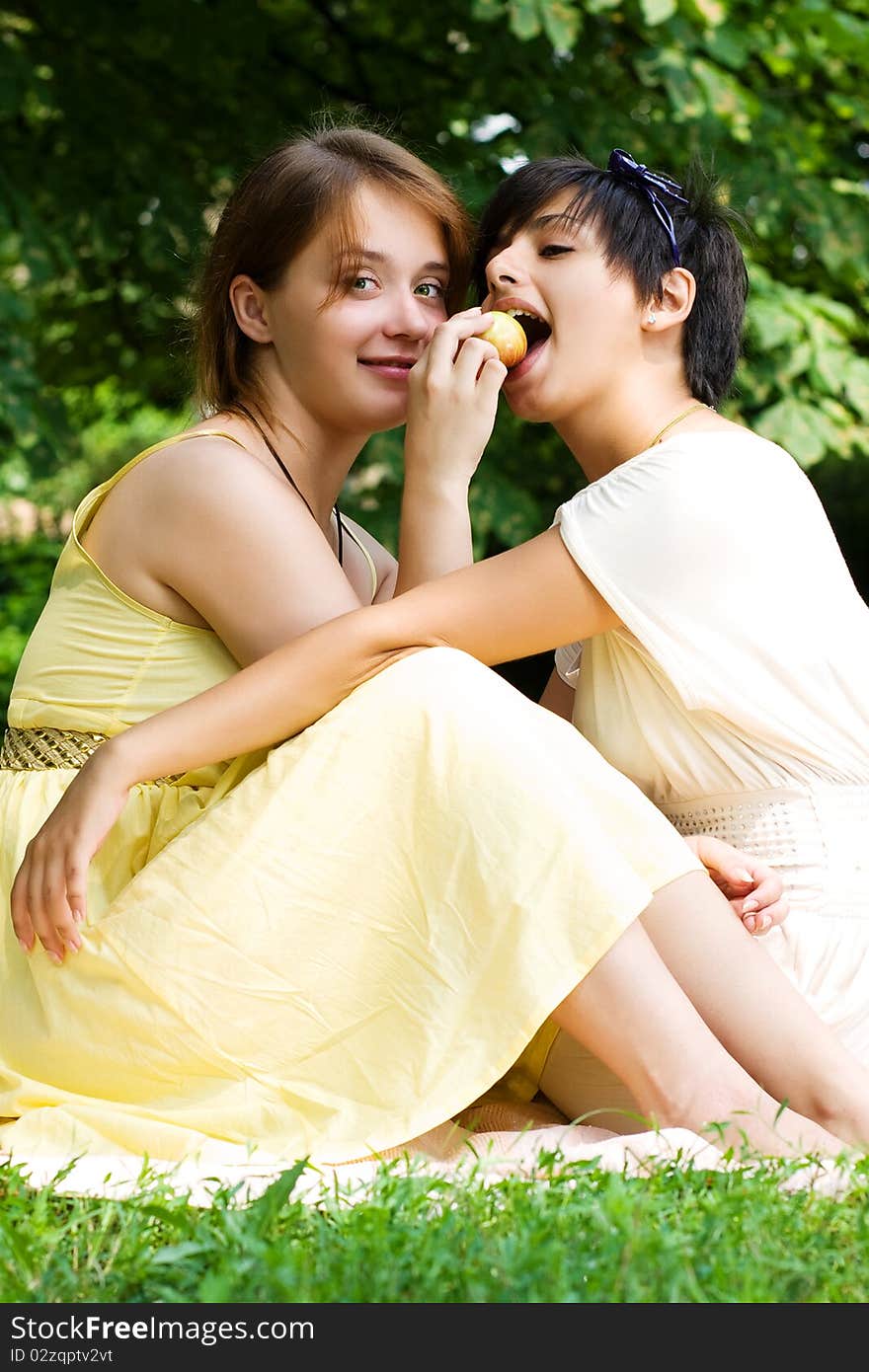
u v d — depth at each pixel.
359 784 2.23
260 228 2.74
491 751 2.18
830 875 2.49
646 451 2.58
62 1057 2.32
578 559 2.44
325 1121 2.19
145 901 2.28
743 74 7.45
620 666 2.58
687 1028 2.10
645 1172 1.94
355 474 6.22
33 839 2.36
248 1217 1.71
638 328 2.72
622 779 2.28
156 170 7.25
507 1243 1.60
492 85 7.10
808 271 7.73
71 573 2.67
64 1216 1.87
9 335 6.54
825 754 2.51
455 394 2.64
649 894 2.13
